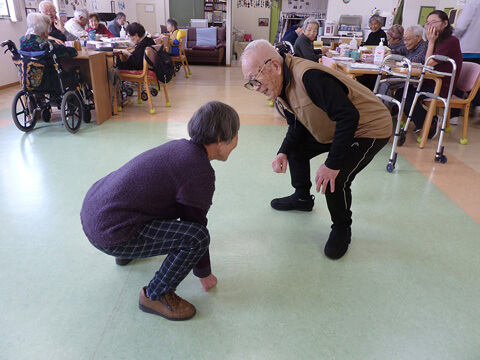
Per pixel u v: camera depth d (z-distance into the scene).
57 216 2.08
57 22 5.05
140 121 4.09
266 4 10.80
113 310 1.44
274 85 1.46
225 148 1.23
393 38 4.53
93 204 1.18
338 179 1.58
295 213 2.22
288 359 1.25
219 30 9.45
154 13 10.20
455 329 1.39
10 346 1.26
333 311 1.47
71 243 1.85
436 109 3.63
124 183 1.15
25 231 1.93
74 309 1.43
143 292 1.41
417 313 1.47
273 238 1.95
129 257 1.28
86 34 5.46
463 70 3.56
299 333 1.36
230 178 2.68
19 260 1.71
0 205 2.17
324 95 1.32
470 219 2.19
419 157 3.18
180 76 7.49
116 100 4.34
